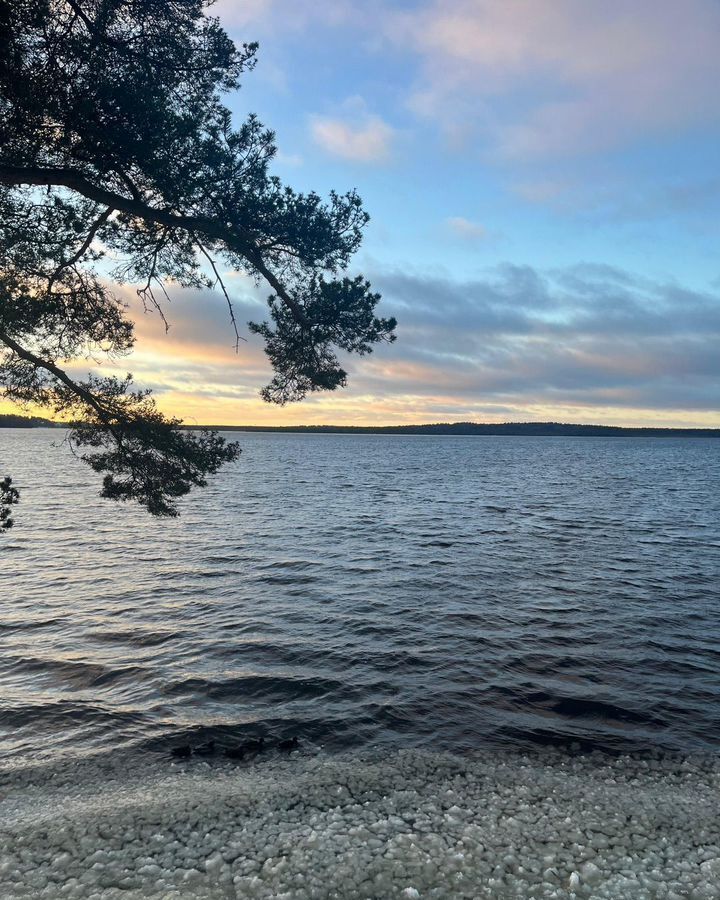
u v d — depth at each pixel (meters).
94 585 16.97
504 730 8.15
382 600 15.20
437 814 6.11
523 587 16.64
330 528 28.61
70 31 5.82
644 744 7.77
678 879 5.09
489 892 4.90
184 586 16.81
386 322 6.92
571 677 10.07
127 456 7.89
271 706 8.92
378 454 150.25
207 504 39.03
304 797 6.44
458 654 11.20
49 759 7.30
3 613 14.01
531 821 5.98
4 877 5.05
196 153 6.07
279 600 15.23
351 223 6.82
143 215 6.13
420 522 30.88
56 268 6.82
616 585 16.91
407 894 4.86
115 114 5.73
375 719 8.48
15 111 5.39
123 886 4.95
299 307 7.01
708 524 30.27
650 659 10.95
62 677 10.04
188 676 10.06
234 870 5.16
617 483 61.19
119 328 8.18
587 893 4.90
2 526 6.82
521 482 62.25
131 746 7.66
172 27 6.51
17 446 157.38
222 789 6.60
